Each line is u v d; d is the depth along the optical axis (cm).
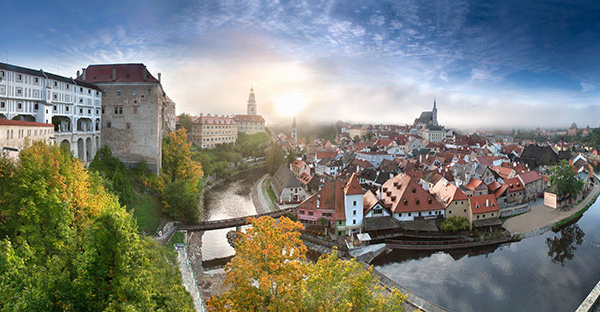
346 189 6400
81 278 2161
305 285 2525
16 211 3247
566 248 6225
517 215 7881
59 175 3634
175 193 6775
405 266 5441
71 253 2584
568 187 8419
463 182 8888
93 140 7644
